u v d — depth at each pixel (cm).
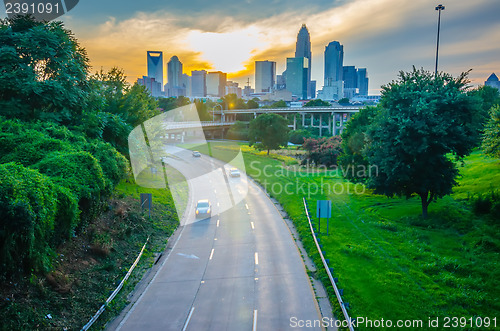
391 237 2469
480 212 2834
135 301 1666
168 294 1725
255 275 1911
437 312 1503
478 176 3991
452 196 3475
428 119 2741
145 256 2164
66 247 1844
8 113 2358
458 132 2727
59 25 2839
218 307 1589
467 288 1716
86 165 2038
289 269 1978
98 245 2000
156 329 1429
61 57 2733
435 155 2758
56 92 2520
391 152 2862
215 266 2042
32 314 1329
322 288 1752
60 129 2439
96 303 1572
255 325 1435
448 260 2000
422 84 2958
